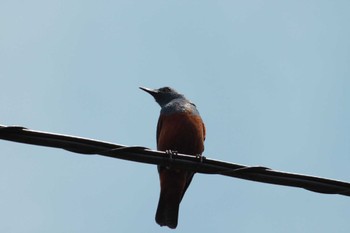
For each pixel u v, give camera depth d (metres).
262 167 11.17
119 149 10.96
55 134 10.55
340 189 11.20
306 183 11.17
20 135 10.38
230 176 11.29
